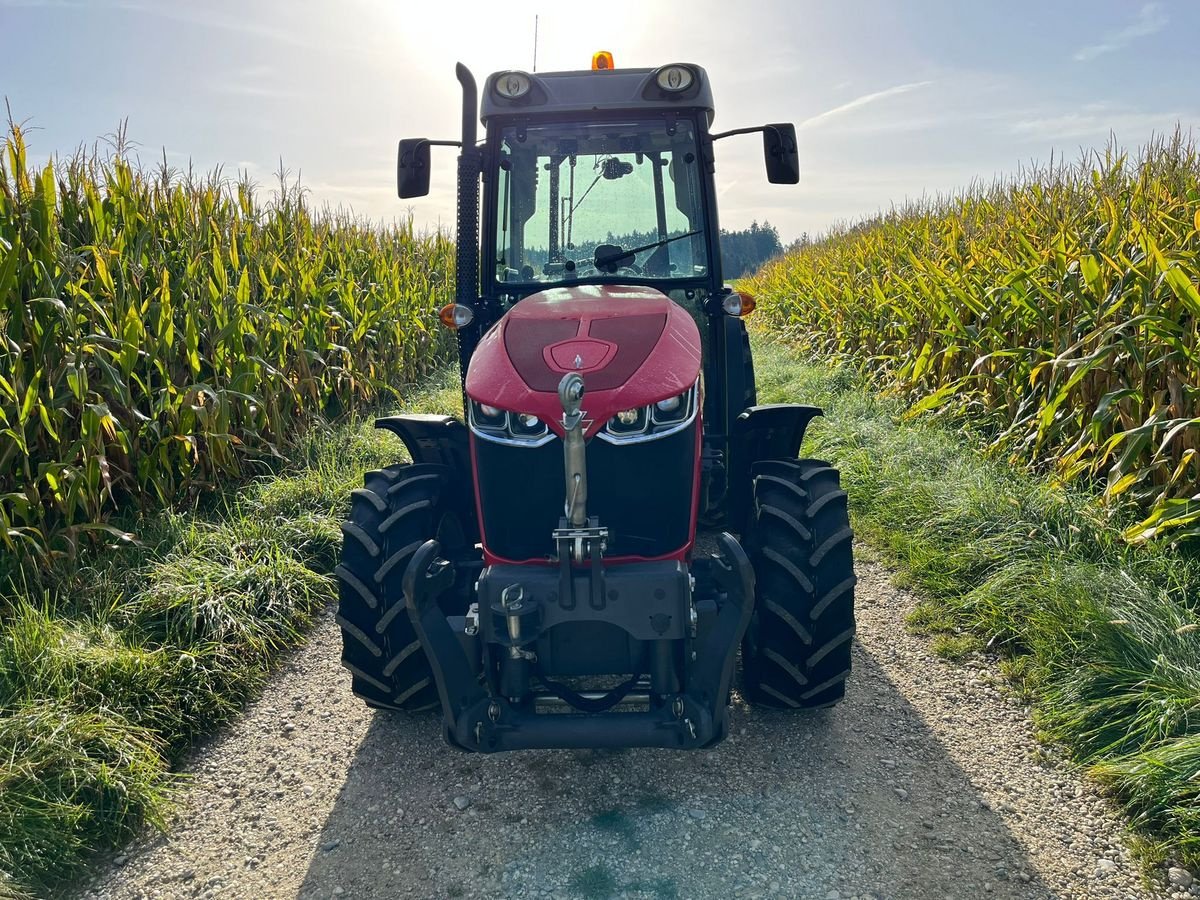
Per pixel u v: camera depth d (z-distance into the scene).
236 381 5.64
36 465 4.30
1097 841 2.39
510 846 2.51
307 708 3.36
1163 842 2.35
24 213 4.33
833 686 2.91
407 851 2.52
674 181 3.49
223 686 3.43
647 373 2.59
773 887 2.29
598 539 2.37
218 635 3.64
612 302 2.94
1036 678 3.18
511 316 2.92
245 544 4.51
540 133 3.50
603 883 2.33
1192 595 3.48
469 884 2.36
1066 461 4.62
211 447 5.30
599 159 3.51
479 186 3.52
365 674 2.96
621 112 3.43
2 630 3.45
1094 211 5.87
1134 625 3.14
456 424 3.31
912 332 7.76
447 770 2.90
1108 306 4.58
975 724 3.01
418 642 2.90
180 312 5.39
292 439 6.42
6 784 2.58
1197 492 3.94
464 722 2.43
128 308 4.77
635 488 2.56
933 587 4.02
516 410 2.55
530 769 2.88
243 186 7.07
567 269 3.52
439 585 2.54
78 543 4.32
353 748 3.07
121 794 2.69
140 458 4.81
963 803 2.59
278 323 6.21
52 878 2.43
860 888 2.27
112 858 2.55
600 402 2.52
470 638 2.57
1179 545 3.82
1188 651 3.01
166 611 3.77
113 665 3.23
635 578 2.42
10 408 4.02
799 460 3.16
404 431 3.29
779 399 8.30
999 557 4.02
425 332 10.11
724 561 2.51
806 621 2.79
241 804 2.78
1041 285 5.15
